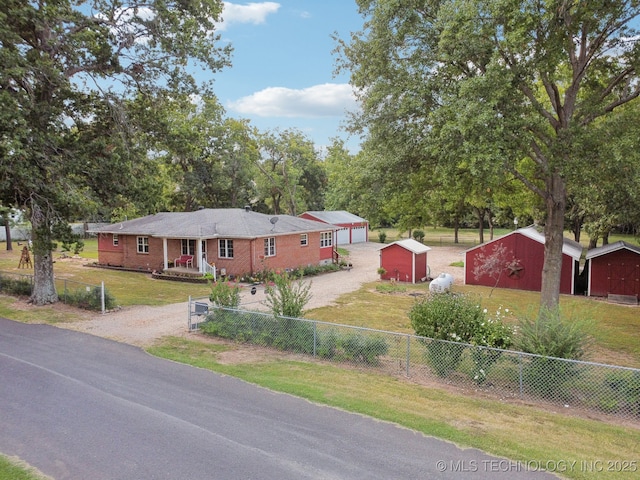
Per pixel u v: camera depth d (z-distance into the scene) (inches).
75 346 475.8
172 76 720.3
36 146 586.2
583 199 886.4
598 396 333.1
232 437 260.4
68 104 695.1
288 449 245.8
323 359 442.3
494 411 313.4
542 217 1486.2
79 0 679.1
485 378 370.6
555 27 498.6
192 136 810.2
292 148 2247.8
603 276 955.3
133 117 740.7
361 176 705.0
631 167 502.0
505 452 244.5
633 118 523.8
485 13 492.7
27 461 233.0
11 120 537.3
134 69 704.4
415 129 613.0
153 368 398.6
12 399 320.8
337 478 215.6
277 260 1170.0
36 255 698.2
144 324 593.3
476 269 1093.8
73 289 782.5
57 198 593.9
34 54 598.2
